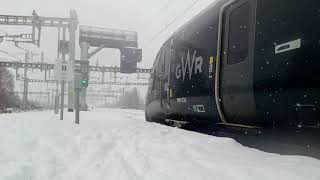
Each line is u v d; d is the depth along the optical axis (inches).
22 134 392.8
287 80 233.5
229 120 327.6
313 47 213.6
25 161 235.9
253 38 269.9
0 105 2373.3
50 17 1422.2
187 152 245.8
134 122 674.8
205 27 374.3
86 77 677.3
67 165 234.8
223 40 327.9
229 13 320.8
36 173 206.1
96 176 199.2
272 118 255.1
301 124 226.1
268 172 169.2
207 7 389.4
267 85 253.4
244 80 281.7
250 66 272.7
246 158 212.4
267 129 266.7
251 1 277.3
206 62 361.7
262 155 222.7
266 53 255.1
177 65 470.3
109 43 2014.0
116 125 577.3
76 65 692.1
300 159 198.4
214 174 174.7
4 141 328.2
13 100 2915.8
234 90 299.7
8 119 745.0
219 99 329.4
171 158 226.5
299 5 226.1
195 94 389.4
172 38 513.7
